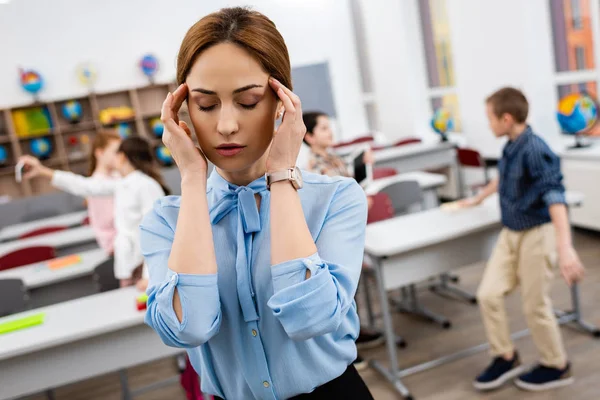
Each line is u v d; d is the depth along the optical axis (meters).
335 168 2.96
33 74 7.24
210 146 0.77
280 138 0.79
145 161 2.82
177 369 3.47
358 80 8.71
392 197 3.76
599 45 4.71
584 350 2.89
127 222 2.79
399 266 2.81
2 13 7.21
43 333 2.27
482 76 5.86
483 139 6.09
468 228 2.80
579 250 4.36
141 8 7.70
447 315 3.63
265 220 0.85
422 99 7.39
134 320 2.28
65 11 7.43
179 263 0.77
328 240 0.83
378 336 3.38
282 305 0.75
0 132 7.43
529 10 5.08
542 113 5.23
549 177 2.32
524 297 2.56
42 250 3.98
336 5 8.51
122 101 7.84
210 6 7.91
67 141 7.63
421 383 2.86
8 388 2.24
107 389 3.37
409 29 7.22
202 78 0.74
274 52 0.76
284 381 0.86
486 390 2.69
